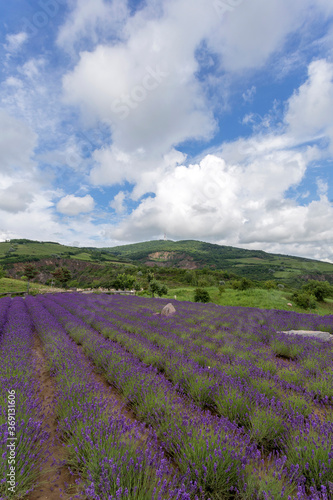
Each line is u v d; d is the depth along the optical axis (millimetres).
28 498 1852
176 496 1639
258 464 2215
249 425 2777
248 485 1730
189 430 2391
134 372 3998
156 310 13789
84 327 8148
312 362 4871
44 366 5148
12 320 9773
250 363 4691
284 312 12766
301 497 1600
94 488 1706
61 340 6258
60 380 3744
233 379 3820
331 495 1736
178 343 6324
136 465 1855
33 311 13398
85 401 3037
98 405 2939
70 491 1929
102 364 4789
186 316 11500
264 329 8664
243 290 27250
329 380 3857
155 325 9180
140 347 5750
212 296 28531
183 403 3211
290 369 4641
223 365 4641
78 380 3643
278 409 2965
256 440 2520
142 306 15898
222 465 1904
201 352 5539
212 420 2908
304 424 2766
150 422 2855
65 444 2416
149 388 3371
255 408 2963
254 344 6574
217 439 2201
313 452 2062
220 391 3494
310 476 1980
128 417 3184
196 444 2148
